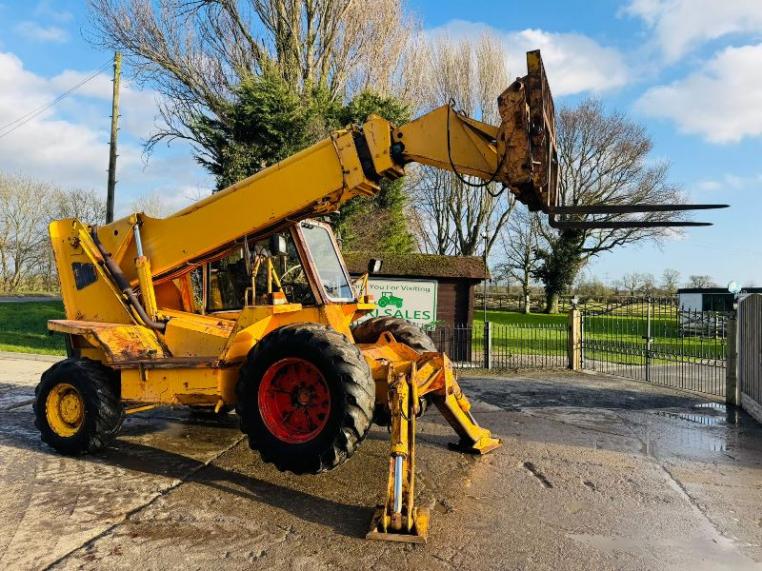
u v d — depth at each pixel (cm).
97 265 583
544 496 465
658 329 1620
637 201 3588
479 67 3269
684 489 489
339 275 612
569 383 1073
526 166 429
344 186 498
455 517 418
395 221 1992
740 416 787
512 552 364
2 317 2472
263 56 2006
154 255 575
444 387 522
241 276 582
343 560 347
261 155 1673
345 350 439
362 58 2302
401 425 400
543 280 3684
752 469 548
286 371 467
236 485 475
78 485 467
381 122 490
